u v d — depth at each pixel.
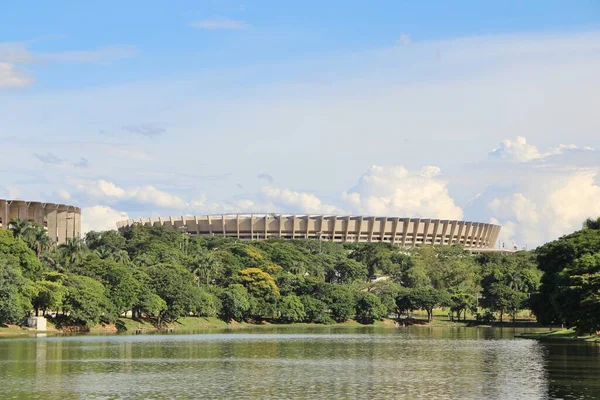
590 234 149.75
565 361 92.56
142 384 72.75
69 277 166.75
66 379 76.25
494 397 63.81
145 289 179.50
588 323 114.31
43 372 82.12
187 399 63.78
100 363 92.19
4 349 112.44
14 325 158.50
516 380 74.31
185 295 189.12
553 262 146.38
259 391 68.25
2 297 142.00
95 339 140.62
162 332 177.75
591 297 112.31
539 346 120.19
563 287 119.56
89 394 66.31
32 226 197.12
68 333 160.50
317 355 106.25
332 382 74.44
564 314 120.62
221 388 70.19
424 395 65.50
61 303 157.62
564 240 150.75
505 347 120.12
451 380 75.25
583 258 126.00
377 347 123.81
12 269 147.12
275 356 104.25
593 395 64.19
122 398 64.25
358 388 70.00
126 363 92.62
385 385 72.00
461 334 174.12
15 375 79.31
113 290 174.38
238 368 87.44
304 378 77.75
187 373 82.06
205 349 117.19
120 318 184.75
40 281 159.00
